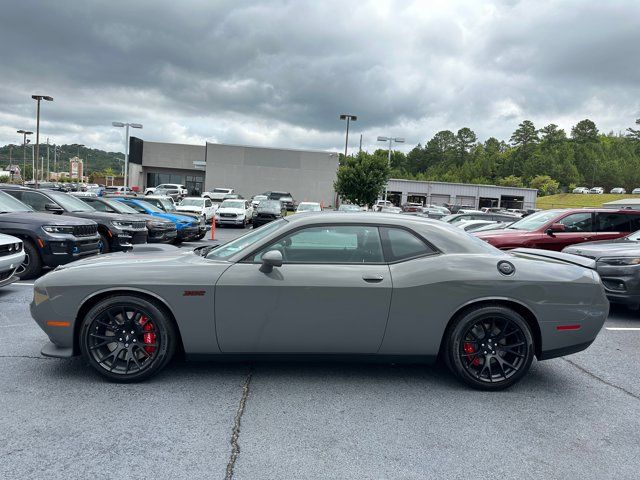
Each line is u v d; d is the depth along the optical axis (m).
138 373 3.83
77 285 3.78
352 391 3.87
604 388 4.15
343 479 2.65
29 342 4.88
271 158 49.72
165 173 54.62
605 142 187.00
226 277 3.78
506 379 3.93
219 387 3.85
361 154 39.09
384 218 4.07
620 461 2.95
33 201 11.03
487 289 3.86
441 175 165.88
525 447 3.08
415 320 3.83
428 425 3.34
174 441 3.00
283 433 3.15
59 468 2.66
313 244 3.94
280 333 3.80
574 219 9.70
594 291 4.01
